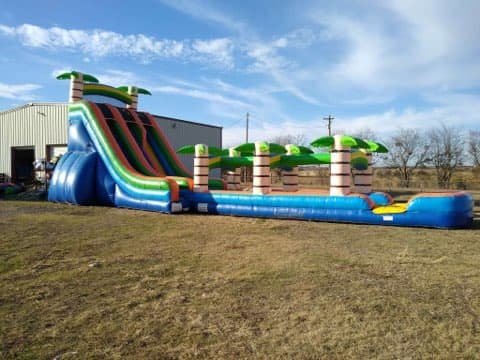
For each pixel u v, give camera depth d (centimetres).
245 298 502
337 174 1109
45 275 599
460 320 432
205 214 1304
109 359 360
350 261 668
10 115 2602
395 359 355
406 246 787
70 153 1655
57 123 2441
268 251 744
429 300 489
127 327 423
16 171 2639
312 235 909
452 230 970
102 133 1555
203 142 3153
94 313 460
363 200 1066
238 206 1251
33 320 441
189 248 772
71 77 1697
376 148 1200
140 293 523
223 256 707
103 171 1541
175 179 1419
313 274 595
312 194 1180
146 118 1773
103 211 1365
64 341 394
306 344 384
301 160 1279
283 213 1173
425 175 4159
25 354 369
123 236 894
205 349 376
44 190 1989
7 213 1285
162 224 1075
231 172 1670
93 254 723
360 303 481
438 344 381
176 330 416
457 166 3881
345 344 383
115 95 1789
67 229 980
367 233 933
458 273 599
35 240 840
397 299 493
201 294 518
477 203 1756
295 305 478
